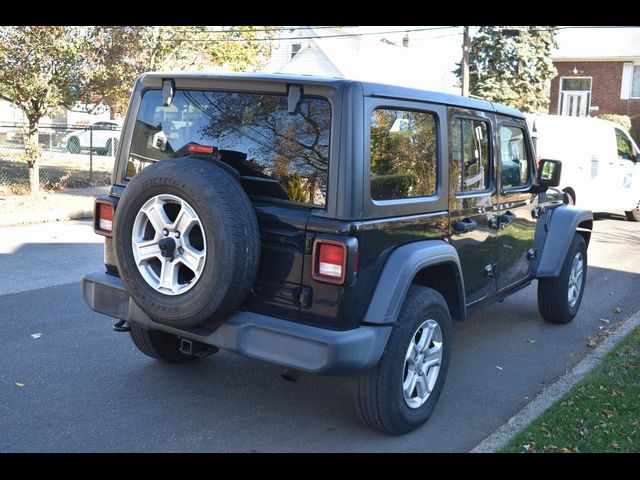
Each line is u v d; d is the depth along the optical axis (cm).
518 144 615
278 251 402
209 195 379
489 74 3300
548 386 543
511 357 619
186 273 406
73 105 1611
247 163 419
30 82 1428
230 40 2273
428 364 457
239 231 380
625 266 1059
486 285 559
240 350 402
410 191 443
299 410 486
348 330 393
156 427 451
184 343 434
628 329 660
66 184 1805
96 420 457
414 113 445
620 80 3456
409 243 437
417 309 429
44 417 458
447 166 477
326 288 390
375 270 409
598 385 501
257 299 411
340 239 385
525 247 634
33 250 1015
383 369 419
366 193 396
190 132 444
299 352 388
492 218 552
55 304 726
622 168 1521
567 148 1381
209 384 525
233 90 427
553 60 3544
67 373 536
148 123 464
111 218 471
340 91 391
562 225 682
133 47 1577
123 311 455
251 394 510
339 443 437
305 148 401
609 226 1521
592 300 838
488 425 471
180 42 1864
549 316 714
